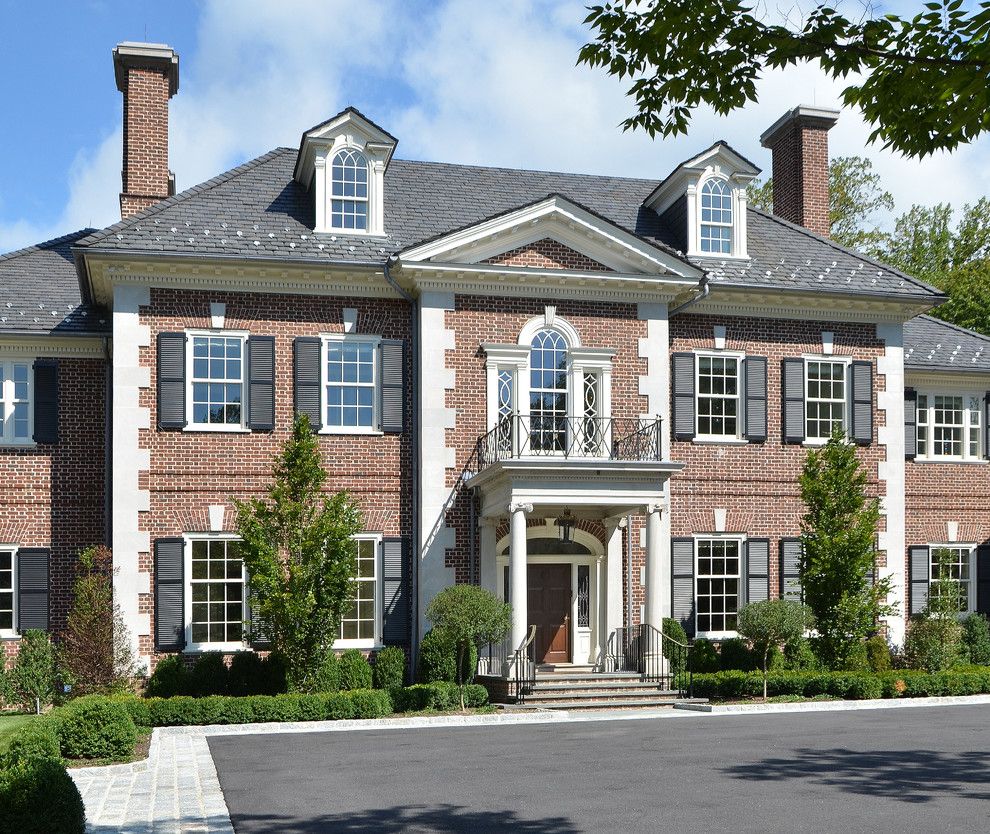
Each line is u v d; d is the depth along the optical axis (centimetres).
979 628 2769
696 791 1258
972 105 720
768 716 2039
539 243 2478
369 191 2503
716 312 2641
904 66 739
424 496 2373
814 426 2695
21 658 2227
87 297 2473
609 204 2878
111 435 2445
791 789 1270
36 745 1169
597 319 2508
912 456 2873
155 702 1938
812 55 765
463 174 2828
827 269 2758
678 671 2345
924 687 2378
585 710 2139
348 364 2419
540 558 2495
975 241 4981
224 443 2327
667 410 2538
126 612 2247
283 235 2428
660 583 2297
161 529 2283
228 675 2153
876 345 2750
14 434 2447
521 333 2456
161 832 1058
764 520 2631
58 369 2459
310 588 2080
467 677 2284
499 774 1379
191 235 2347
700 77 810
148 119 2722
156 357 2303
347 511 2142
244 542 2116
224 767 1459
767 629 2320
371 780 1343
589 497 2231
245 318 2361
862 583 2450
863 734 1753
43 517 2419
